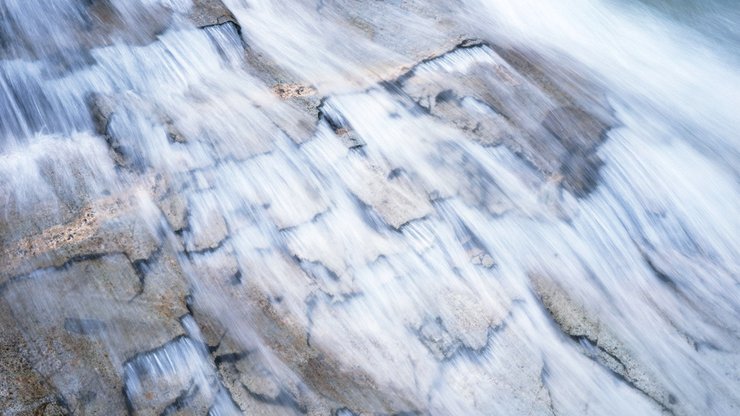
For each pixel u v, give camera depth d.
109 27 6.79
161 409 5.41
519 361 6.16
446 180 6.82
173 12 7.00
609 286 6.83
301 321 5.94
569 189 7.17
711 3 10.29
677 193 7.53
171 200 6.11
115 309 5.60
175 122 6.48
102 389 5.37
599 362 6.33
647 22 9.48
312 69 7.18
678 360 6.50
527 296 6.49
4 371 5.29
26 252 5.67
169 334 5.61
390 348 6.00
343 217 6.42
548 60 8.20
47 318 5.49
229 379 5.60
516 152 7.18
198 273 5.90
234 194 6.28
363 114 6.95
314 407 5.64
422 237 6.49
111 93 6.54
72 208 5.92
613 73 8.45
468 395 5.95
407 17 7.96
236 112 6.66
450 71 7.49
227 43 7.07
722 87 8.81
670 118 8.14
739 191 7.69
